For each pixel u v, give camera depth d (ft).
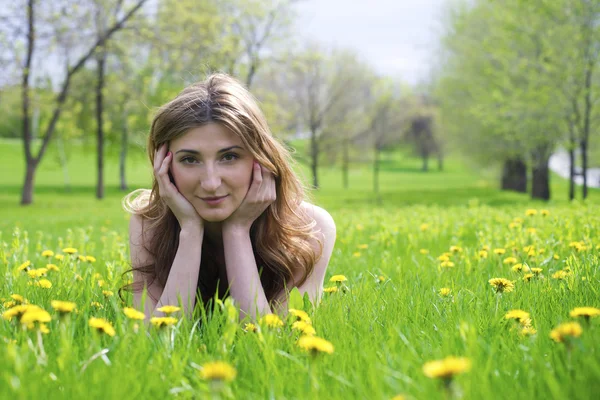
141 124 101.45
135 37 87.15
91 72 97.96
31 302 9.08
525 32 67.21
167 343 6.14
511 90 70.49
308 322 6.82
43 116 102.37
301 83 129.08
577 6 63.62
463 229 20.77
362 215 34.58
